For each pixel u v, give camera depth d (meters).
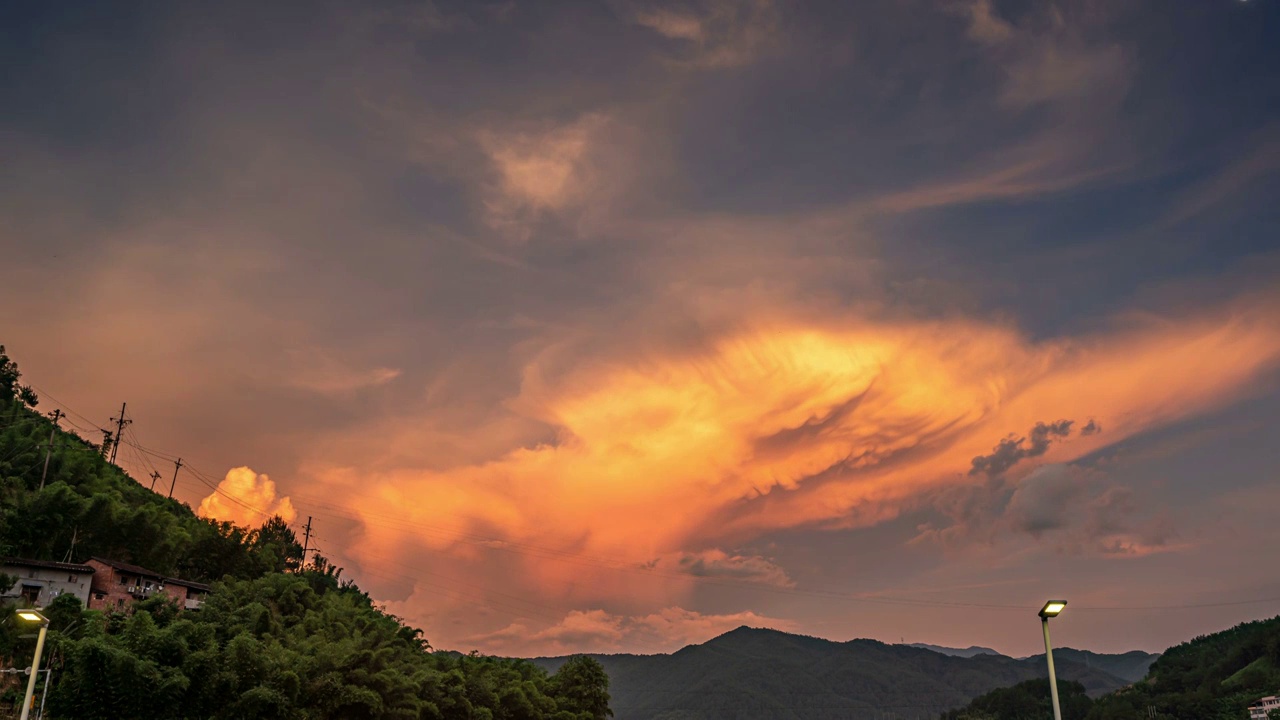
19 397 175.75
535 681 142.38
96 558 98.69
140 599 100.75
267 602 116.50
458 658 137.88
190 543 129.12
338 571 174.88
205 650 78.56
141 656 74.75
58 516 102.94
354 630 119.44
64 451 137.62
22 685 77.25
